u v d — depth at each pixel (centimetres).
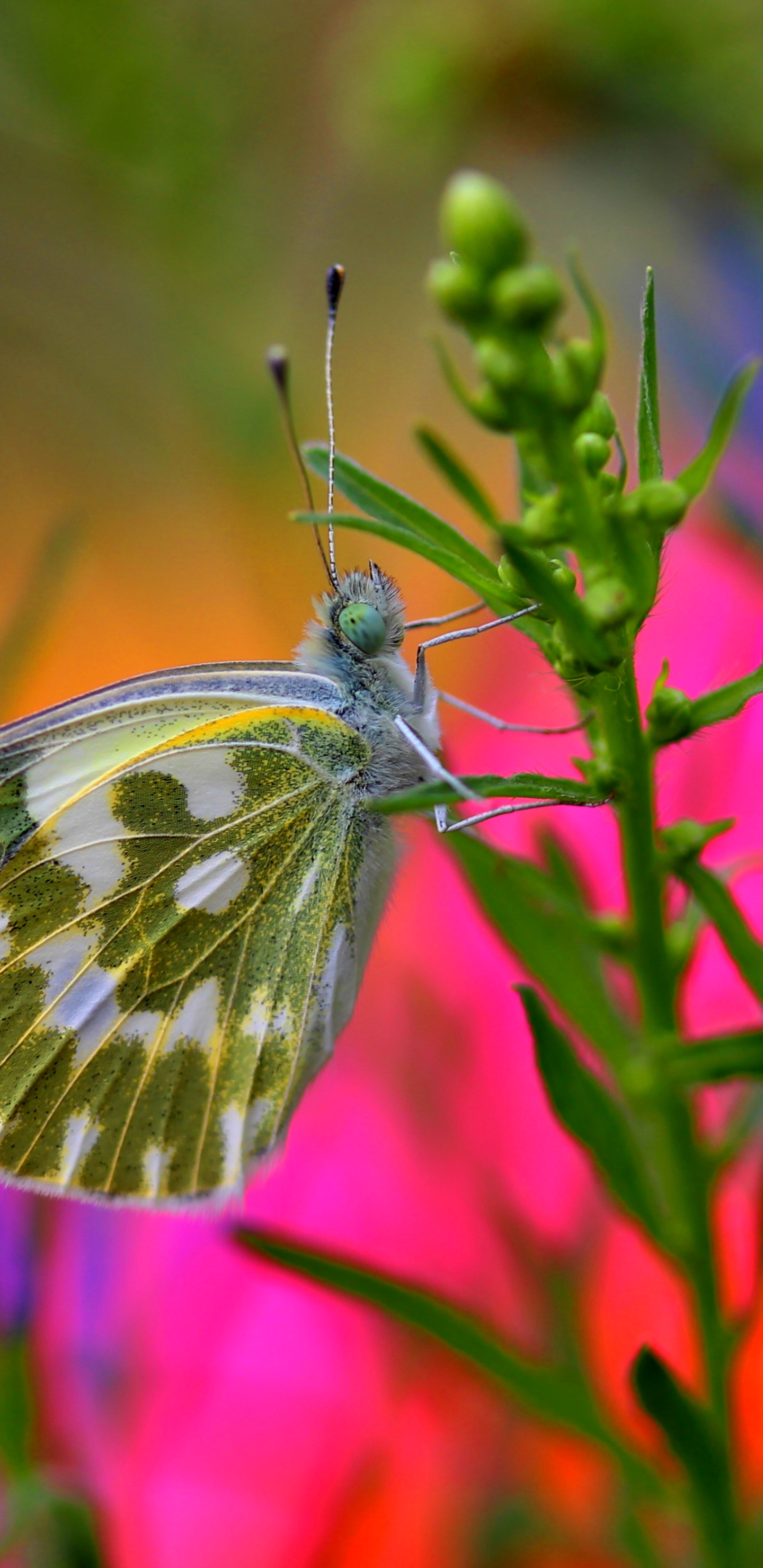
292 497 30
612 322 30
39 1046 29
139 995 29
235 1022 29
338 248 30
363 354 31
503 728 28
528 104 30
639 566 27
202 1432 29
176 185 30
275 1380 29
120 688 29
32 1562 28
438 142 30
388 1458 29
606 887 29
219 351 30
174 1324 29
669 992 27
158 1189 29
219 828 29
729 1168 28
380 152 30
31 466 32
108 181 30
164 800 29
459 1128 29
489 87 30
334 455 27
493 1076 29
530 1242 29
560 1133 29
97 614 32
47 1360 29
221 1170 29
